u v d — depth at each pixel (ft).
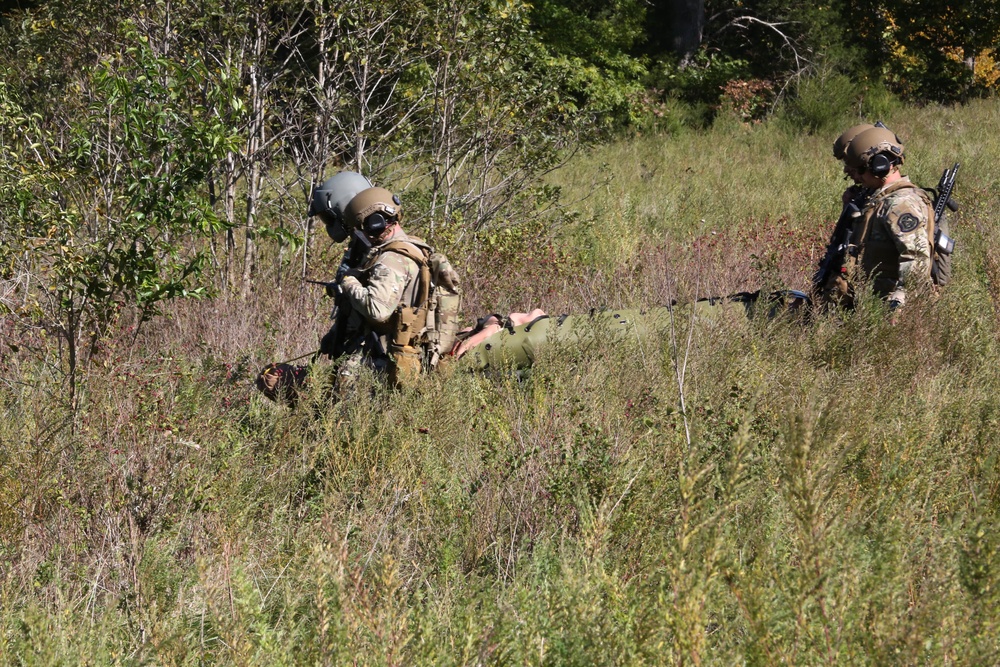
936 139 222.69
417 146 126.21
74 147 79.51
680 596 31.32
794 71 325.83
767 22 340.18
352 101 117.19
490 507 49.39
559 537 46.78
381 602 37.19
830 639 30.63
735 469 35.58
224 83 74.84
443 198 129.90
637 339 69.41
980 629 31.27
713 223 150.20
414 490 52.21
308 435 61.52
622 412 58.18
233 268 101.24
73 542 48.62
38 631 35.50
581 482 49.19
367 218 64.18
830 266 74.43
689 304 71.67
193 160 69.92
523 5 129.08
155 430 56.24
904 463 47.50
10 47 118.93
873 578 33.09
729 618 35.99
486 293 102.78
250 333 86.63
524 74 130.62
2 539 48.29
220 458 55.57
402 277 63.05
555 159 135.74
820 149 236.43
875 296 70.54
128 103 69.46
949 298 73.31
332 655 33.40
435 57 126.11
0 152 82.64
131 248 68.90
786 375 58.75
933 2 340.18
